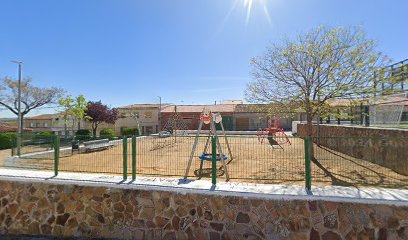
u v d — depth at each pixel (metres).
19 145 7.65
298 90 8.63
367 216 4.19
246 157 9.35
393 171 6.77
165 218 4.89
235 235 4.61
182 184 5.07
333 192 4.51
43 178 5.55
